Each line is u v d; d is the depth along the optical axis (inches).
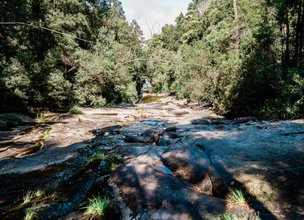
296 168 153.3
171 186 162.9
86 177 217.3
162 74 1897.1
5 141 361.7
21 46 636.1
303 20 540.7
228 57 740.0
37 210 168.4
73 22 790.5
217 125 445.7
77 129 446.9
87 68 738.8
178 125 464.8
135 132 421.4
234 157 188.5
